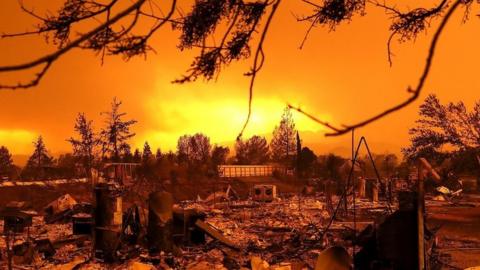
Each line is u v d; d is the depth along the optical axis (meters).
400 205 11.08
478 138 39.75
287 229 25.19
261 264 15.38
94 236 17.16
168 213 17.34
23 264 17.20
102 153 56.19
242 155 97.56
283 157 83.62
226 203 45.72
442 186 42.25
